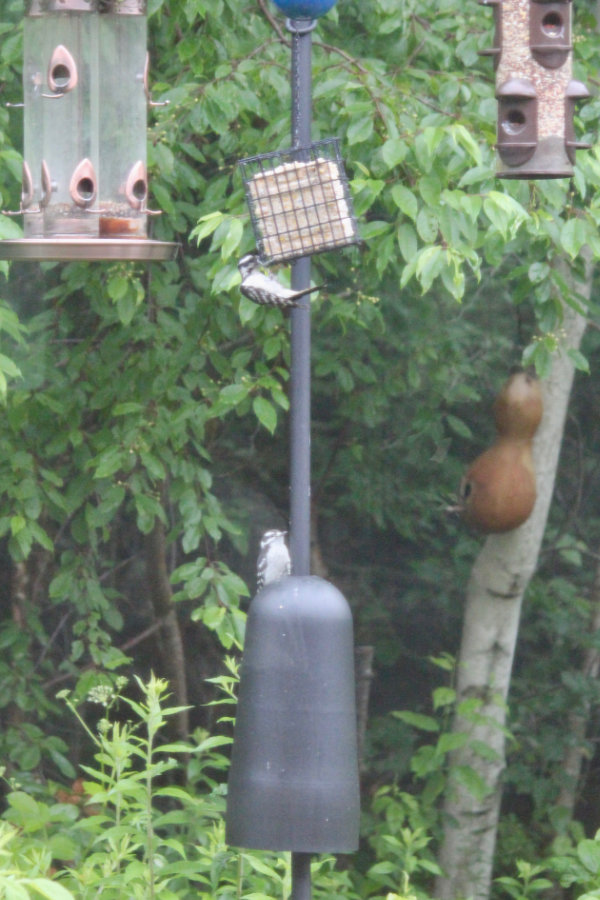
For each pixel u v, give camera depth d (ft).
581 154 28.37
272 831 18.30
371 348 44.47
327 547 58.80
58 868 30.66
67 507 36.06
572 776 52.90
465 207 25.80
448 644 58.59
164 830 40.22
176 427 34.22
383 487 52.54
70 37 22.84
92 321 38.55
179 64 35.60
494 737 45.19
